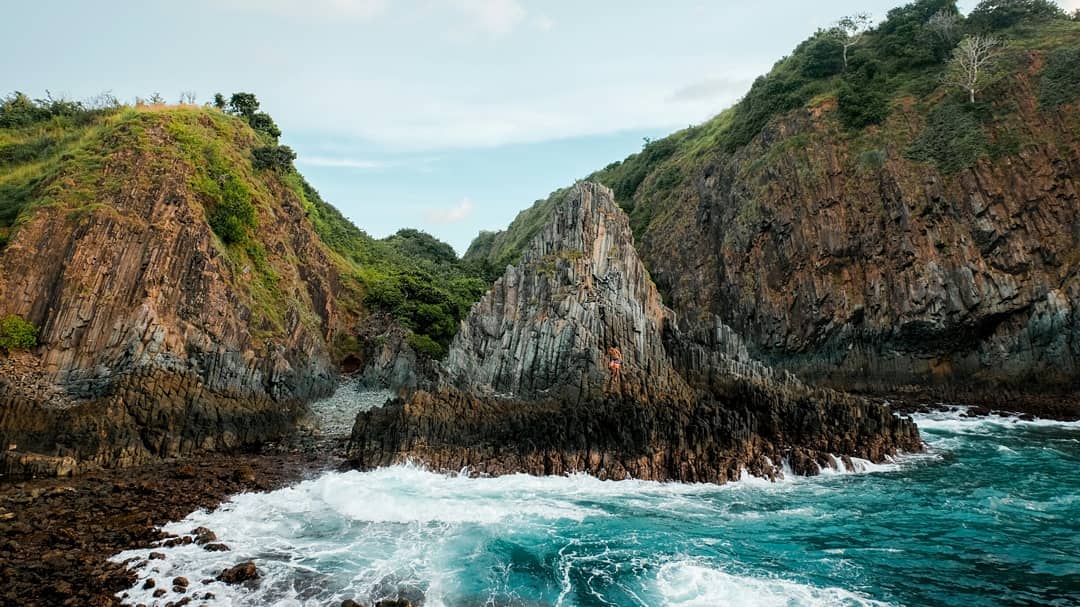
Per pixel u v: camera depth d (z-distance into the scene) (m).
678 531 22.84
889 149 72.75
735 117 111.25
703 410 32.19
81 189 38.41
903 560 20.30
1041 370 54.16
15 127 53.00
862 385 63.75
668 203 115.25
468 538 21.78
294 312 47.78
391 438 31.22
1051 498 27.20
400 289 62.44
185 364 35.12
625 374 33.75
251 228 48.06
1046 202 60.06
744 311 81.25
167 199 39.94
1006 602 17.34
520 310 37.88
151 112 47.28
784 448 32.41
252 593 16.86
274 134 70.31
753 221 83.81
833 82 89.06
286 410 40.50
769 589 17.98
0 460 27.52
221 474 28.38
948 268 62.19
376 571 18.70
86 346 32.88
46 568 17.42
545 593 17.64
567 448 29.92
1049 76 66.06
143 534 20.47
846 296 69.62
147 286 35.59
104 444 29.61
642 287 39.84
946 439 40.44
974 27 80.19
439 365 40.03
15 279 33.50
